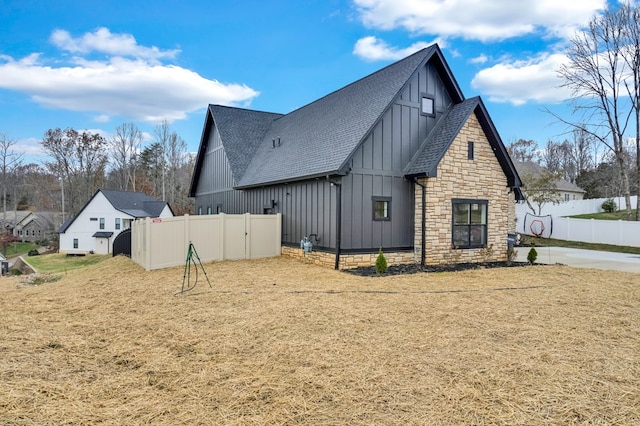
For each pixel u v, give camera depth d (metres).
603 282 9.14
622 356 4.41
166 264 11.26
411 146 12.24
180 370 3.99
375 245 11.50
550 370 4.00
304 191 12.57
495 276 9.89
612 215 29.83
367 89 13.70
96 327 5.51
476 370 3.98
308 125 15.59
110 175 48.94
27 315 6.17
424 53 12.45
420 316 5.98
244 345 4.70
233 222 12.83
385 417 3.09
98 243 35.97
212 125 21.03
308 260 12.22
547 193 26.47
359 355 4.37
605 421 3.06
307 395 3.45
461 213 12.38
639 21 21.56
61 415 3.08
